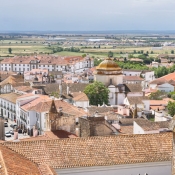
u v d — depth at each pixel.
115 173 66.25
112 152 67.12
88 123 89.50
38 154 63.84
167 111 175.00
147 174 67.88
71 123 91.81
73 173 64.00
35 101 168.38
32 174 49.41
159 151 69.00
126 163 66.12
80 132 89.75
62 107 131.38
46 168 55.56
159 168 68.31
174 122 56.88
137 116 163.00
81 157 65.25
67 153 65.25
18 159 53.88
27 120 161.75
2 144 62.59
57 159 63.88
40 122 149.62
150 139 70.69
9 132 157.12
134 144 69.25
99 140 68.44
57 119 91.00
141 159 67.12
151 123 103.31
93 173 65.12
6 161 49.56
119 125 122.25
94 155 66.00
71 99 198.38
